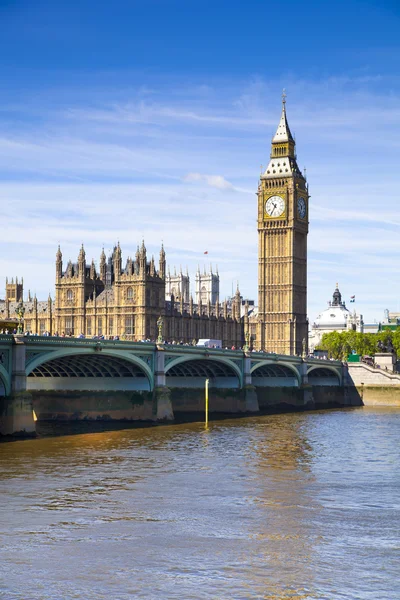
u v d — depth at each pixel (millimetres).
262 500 79625
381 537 65875
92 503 77625
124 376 155250
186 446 118312
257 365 190375
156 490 84062
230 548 62562
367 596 52969
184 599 52312
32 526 68875
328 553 61438
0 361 117500
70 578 55844
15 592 53344
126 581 55312
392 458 108000
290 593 53375
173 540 64750
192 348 161875
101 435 131125
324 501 79312
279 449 116250
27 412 120625
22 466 97688
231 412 184125
